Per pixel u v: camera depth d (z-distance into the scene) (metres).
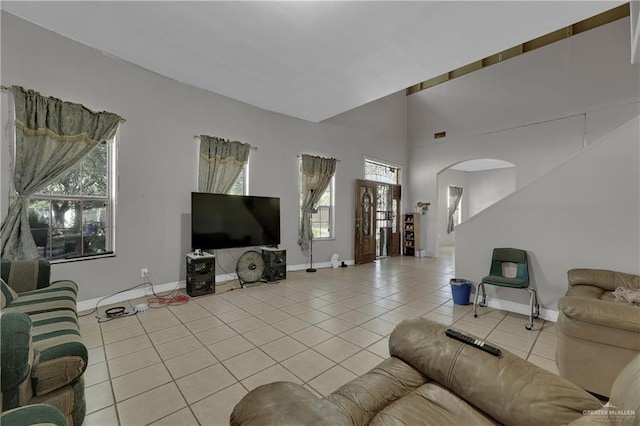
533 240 3.21
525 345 2.56
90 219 3.50
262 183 5.14
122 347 2.49
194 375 2.08
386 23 2.75
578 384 1.84
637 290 2.32
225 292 4.14
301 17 2.68
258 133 5.07
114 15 2.70
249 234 4.63
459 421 1.10
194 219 4.04
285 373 2.11
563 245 3.02
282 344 2.56
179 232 4.20
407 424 1.08
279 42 3.09
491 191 10.75
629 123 2.67
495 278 3.21
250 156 4.97
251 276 4.60
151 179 3.91
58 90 3.16
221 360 2.29
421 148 7.89
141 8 2.60
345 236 6.59
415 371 1.37
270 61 3.49
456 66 3.54
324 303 3.71
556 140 5.62
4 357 1.20
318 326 2.97
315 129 6.00
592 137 5.24
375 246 7.16
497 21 2.69
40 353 1.44
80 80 3.31
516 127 6.14
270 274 4.84
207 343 2.57
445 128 7.36
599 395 1.77
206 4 2.54
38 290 2.46
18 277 2.50
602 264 2.79
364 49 3.18
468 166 10.29
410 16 2.64
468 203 11.32
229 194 4.54
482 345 1.26
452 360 1.25
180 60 3.52
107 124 3.45
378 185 7.62
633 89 4.87
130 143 3.71
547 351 2.45
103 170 3.59
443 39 2.98
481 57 3.32
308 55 3.34
